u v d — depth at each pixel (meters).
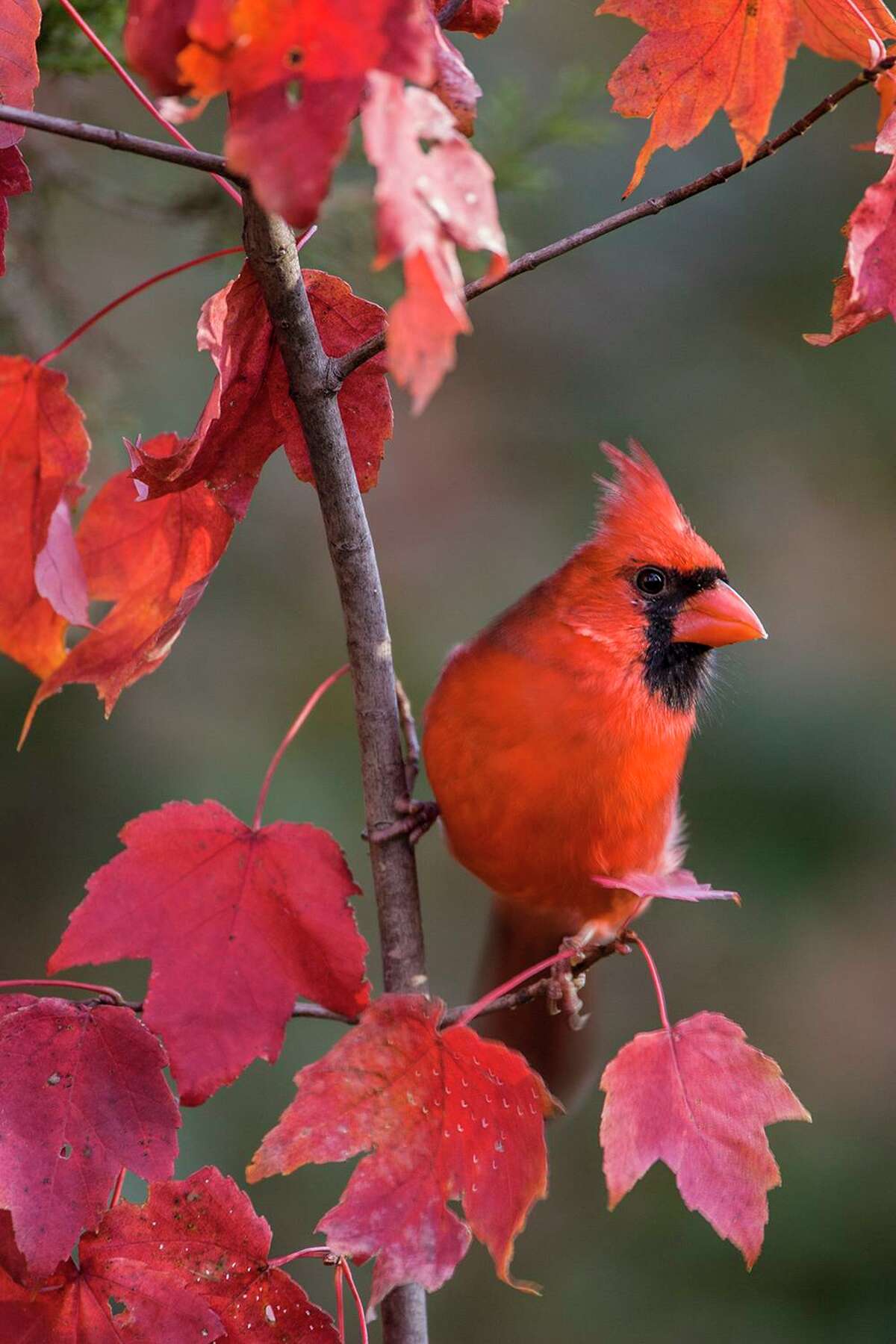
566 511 5.95
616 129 4.96
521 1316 5.10
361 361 4.72
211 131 4.96
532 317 6.17
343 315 4.73
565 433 6.07
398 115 4.26
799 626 5.39
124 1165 4.69
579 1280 5.11
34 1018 4.69
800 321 6.05
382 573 5.78
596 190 6.18
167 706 5.11
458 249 4.93
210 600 5.16
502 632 4.83
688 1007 5.17
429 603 5.69
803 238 6.14
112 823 5.06
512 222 5.06
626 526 4.83
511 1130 4.69
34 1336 4.68
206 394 5.11
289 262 4.71
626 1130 4.70
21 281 4.90
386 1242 4.68
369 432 4.75
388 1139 4.69
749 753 5.15
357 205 4.91
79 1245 4.68
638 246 6.22
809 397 5.94
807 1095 5.16
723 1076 4.70
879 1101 5.15
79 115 4.91
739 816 5.14
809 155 6.17
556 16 5.98
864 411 5.89
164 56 4.41
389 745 4.76
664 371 6.07
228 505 4.74
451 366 4.25
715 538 5.66
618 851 4.82
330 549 4.75
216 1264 4.69
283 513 5.25
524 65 5.93
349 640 4.76
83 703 5.07
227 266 4.89
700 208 6.21
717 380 6.02
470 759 4.82
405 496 5.98
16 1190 4.68
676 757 4.83
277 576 5.18
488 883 4.84
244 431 4.73
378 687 4.76
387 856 4.77
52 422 4.73
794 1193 5.12
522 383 6.15
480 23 4.73
